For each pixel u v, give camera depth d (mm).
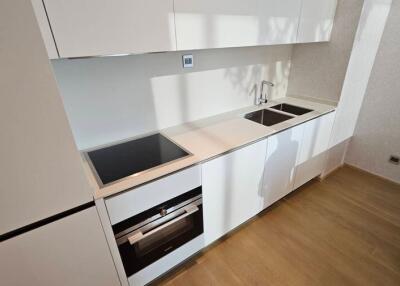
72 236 1018
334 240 1851
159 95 1676
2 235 858
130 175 1198
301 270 1627
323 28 1938
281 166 1939
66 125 832
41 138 803
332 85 2152
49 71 748
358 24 1846
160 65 1600
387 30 2156
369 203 2238
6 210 827
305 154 2131
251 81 2178
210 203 1555
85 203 1002
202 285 1551
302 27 1775
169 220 1342
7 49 672
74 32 946
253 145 1610
